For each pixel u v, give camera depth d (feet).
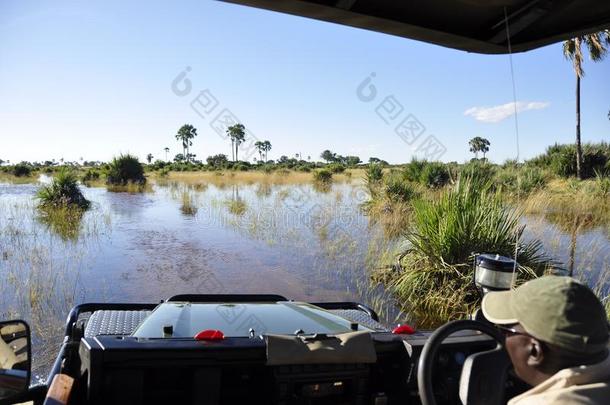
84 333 10.14
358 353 8.65
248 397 8.77
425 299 24.08
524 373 4.83
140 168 108.78
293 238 40.42
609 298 22.47
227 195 82.94
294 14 8.89
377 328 10.55
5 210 58.34
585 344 4.42
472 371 6.38
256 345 8.59
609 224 46.52
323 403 8.62
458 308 23.30
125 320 10.54
